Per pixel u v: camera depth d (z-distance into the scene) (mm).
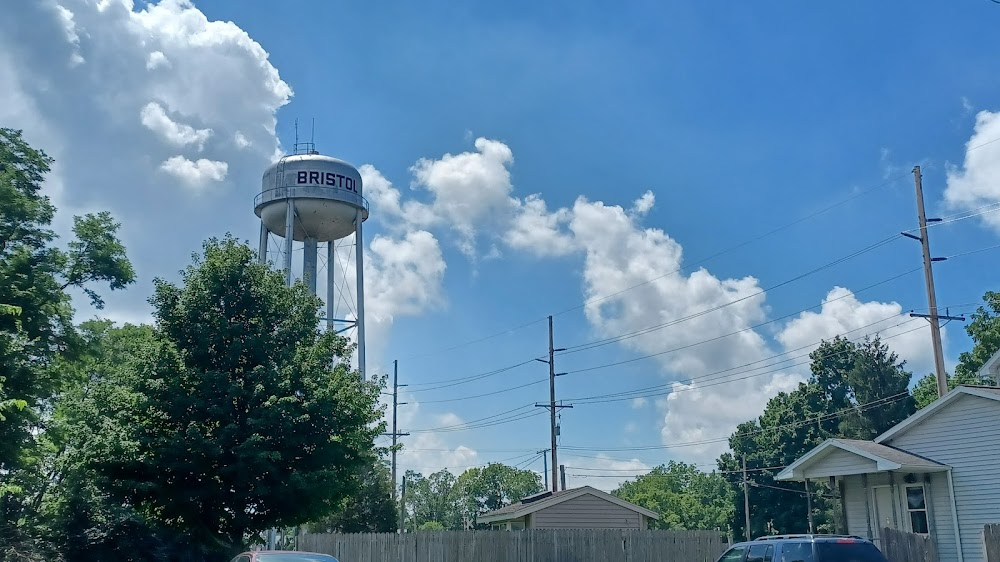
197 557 28953
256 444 21203
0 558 26203
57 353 26125
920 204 28969
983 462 22391
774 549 16203
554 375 46469
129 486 21328
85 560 28500
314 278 40812
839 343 59188
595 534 29578
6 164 26859
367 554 31172
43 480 29812
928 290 28375
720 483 70562
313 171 38844
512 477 99250
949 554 22844
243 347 22562
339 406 23125
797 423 58094
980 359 50781
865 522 25266
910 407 53719
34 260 26094
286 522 23375
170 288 23219
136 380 21969
